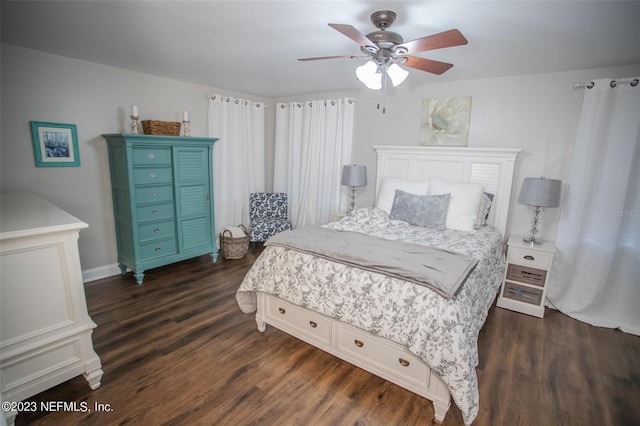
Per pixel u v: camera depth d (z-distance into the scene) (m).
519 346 2.46
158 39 2.46
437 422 1.74
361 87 4.08
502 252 3.25
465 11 1.83
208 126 4.30
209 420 1.71
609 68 2.76
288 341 2.46
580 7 1.71
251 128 4.78
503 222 3.31
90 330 1.84
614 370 2.20
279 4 1.83
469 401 1.59
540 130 3.11
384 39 1.81
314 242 2.38
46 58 2.89
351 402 1.86
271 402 1.84
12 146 2.80
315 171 4.65
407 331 1.78
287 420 1.72
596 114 2.76
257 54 2.81
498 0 1.68
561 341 2.54
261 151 4.97
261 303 2.54
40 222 1.71
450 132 3.58
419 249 2.32
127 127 3.51
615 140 2.69
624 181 2.68
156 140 3.33
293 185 4.92
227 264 4.05
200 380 2.00
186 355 2.25
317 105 4.51
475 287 2.06
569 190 2.94
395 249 2.29
